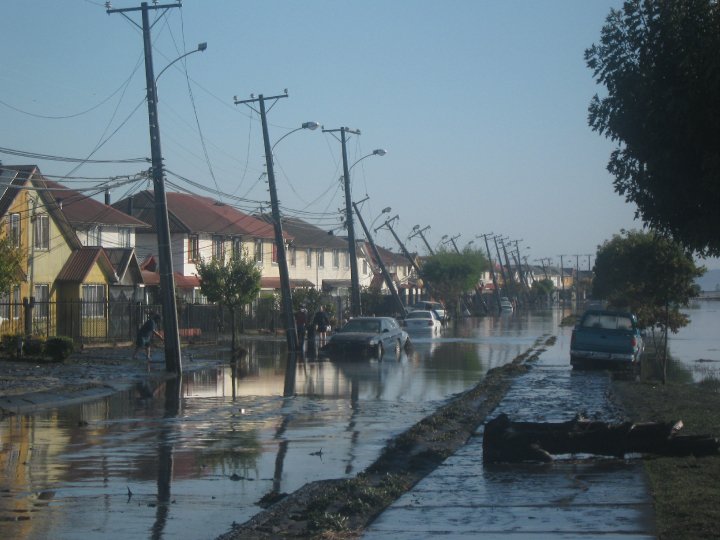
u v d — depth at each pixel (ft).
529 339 192.13
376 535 32.12
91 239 202.80
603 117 37.83
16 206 152.35
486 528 32.50
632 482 39.65
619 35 37.50
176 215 236.63
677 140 35.04
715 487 37.24
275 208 152.76
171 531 34.91
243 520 36.70
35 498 40.83
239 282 144.66
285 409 74.79
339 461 50.34
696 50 34.27
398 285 425.69
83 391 87.20
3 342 124.26
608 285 165.37
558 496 37.47
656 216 37.24
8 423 66.85
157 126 109.19
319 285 321.32
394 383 97.40
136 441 57.77
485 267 406.21
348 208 195.62
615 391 81.56
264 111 149.59
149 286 208.13
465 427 60.85
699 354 144.87
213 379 103.86
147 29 107.96
